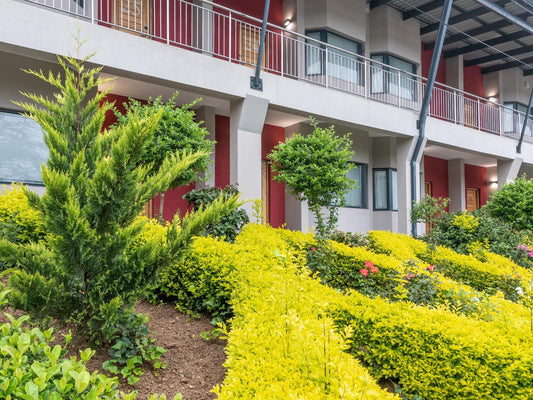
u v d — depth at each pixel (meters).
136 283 2.63
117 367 2.72
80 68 2.99
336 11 11.59
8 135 6.80
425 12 12.81
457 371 2.69
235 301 3.08
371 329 3.09
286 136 11.24
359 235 7.95
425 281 4.33
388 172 12.58
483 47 14.59
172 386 2.66
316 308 2.89
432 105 14.82
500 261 7.49
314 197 7.92
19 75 6.68
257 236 5.60
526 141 15.42
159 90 8.34
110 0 8.75
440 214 10.19
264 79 8.62
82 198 2.58
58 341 2.86
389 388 3.00
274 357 2.07
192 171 6.44
